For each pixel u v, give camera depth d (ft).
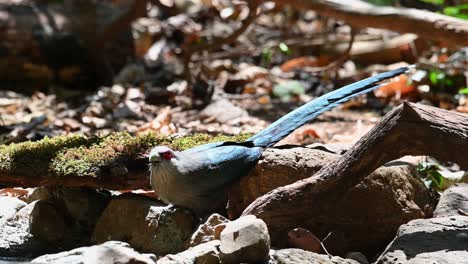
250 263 22.39
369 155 24.00
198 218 25.38
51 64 55.83
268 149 26.50
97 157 26.81
